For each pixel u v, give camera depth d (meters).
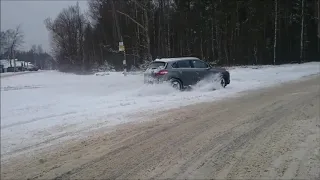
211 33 45.72
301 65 32.19
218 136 5.93
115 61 48.16
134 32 43.19
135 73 30.19
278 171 4.14
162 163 4.72
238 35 45.16
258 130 6.19
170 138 6.00
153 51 43.00
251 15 44.44
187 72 13.70
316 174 3.98
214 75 14.28
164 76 13.30
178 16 47.22
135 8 36.72
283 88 12.99
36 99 14.20
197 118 7.64
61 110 10.24
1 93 16.78
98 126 7.41
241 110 8.38
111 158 5.09
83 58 65.75
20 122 8.65
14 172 4.87
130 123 7.49
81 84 21.19
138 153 5.24
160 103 10.33
